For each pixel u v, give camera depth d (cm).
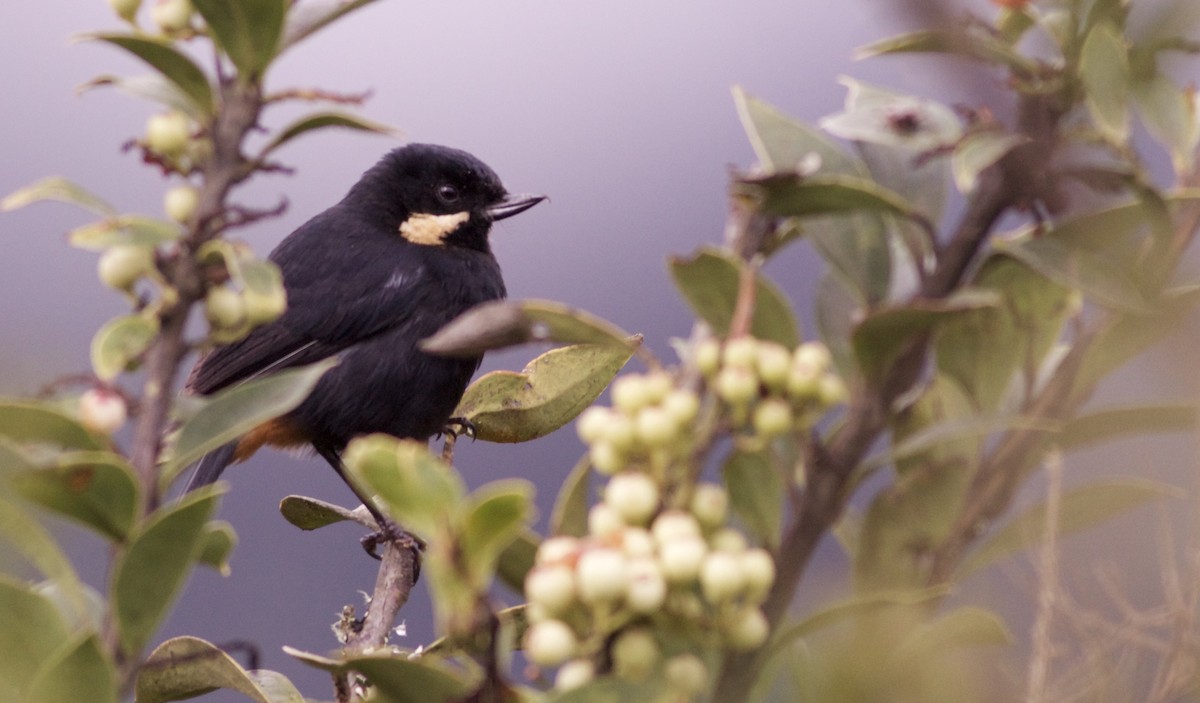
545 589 104
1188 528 115
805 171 117
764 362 108
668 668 107
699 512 108
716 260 115
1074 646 112
